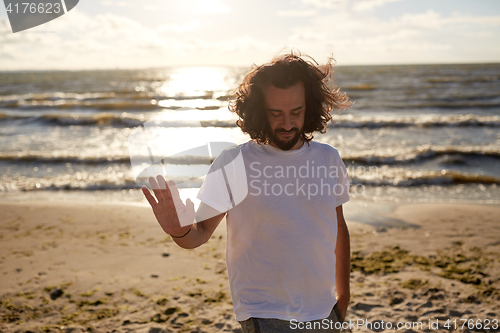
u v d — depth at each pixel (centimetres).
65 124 1783
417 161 1084
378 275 404
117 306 342
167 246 488
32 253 464
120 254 461
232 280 147
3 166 1029
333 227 147
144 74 9375
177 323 314
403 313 329
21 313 328
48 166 1039
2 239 514
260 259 140
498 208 682
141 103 2639
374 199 766
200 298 356
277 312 139
